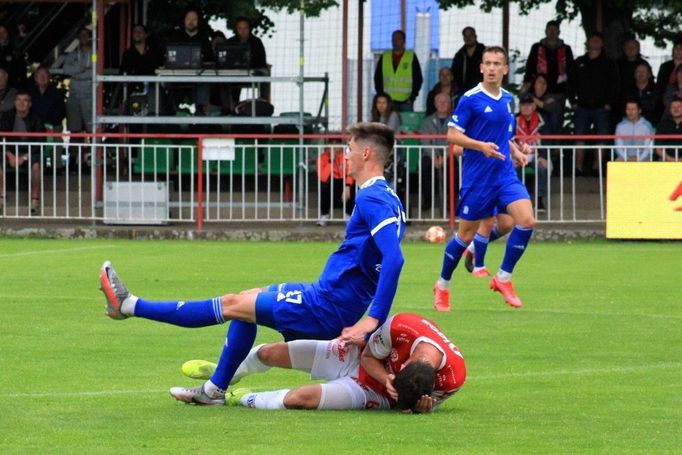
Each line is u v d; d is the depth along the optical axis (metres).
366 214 16.02
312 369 16.81
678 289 30.48
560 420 16.03
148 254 38.69
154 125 49.66
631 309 27.16
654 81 50.00
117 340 22.92
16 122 47.00
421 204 44.91
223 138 44.31
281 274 33.03
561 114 47.38
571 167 46.06
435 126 45.81
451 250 26.61
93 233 44.84
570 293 29.81
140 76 46.72
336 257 16.41
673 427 15.62
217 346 22.34
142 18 52.69
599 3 52.56
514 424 15.72
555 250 40.47
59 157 48.12
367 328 15.71
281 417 16.09
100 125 47.81
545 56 48.47
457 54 49.41
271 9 54.88
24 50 53.81
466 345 22.56
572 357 21.38
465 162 26.75
